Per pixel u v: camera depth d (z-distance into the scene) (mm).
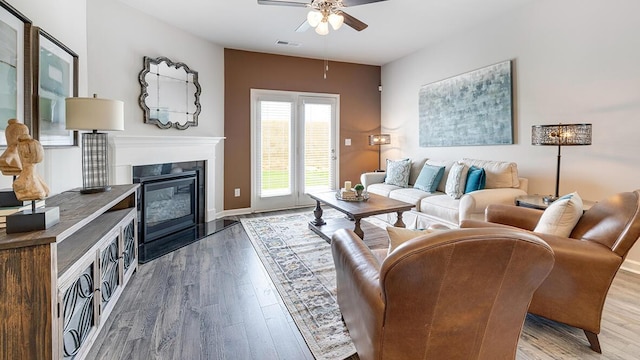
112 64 3117
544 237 1735
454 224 3268
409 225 3947
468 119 4090
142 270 2691
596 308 1594
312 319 1949
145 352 1627
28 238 1152
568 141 2549
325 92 5523
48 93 2051
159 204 3664
